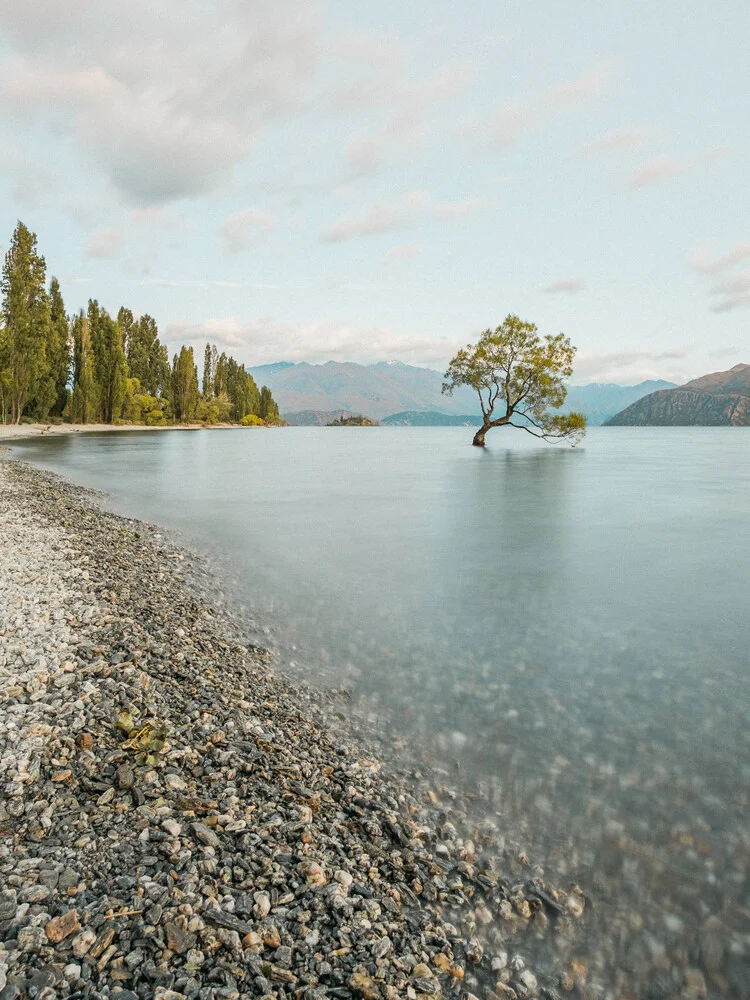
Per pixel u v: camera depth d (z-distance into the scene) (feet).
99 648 28.78
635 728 25.99
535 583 50.14
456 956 14.30
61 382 405.59
